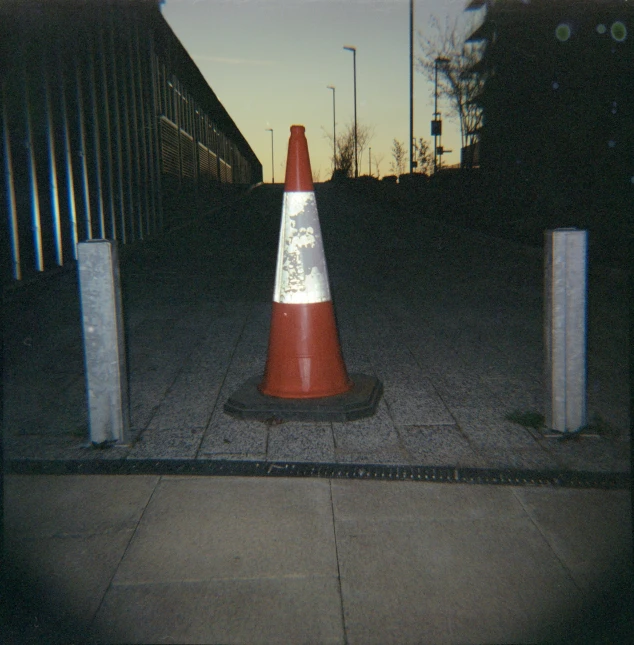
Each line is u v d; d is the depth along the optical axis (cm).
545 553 245
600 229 1145
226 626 207
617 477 304
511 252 1234
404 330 613
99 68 1071
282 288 384
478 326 630
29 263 805
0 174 734
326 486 296
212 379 456
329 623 208
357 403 379
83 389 440
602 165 1199
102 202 1077
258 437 352
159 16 1412
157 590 224
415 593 222
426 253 1277
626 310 695
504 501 283
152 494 289
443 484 298
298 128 375
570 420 353
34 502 283
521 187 1623
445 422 375
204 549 247
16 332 592
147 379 458
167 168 1697
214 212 2606
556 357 351
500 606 216
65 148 912
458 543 251
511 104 1620
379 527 262
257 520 267
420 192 2680
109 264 329
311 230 378
